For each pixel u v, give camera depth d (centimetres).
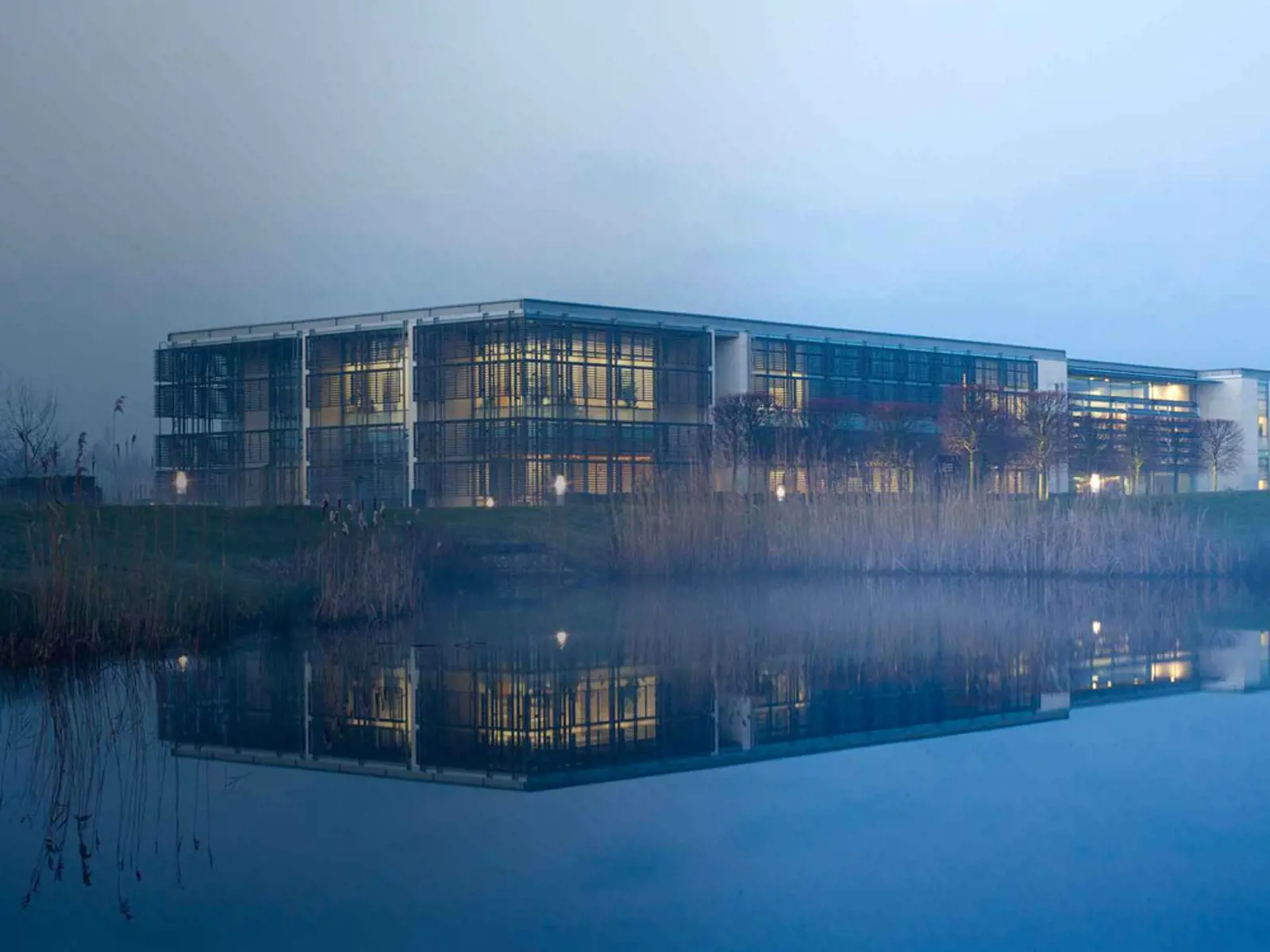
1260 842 1003
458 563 3219
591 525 3950
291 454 6059
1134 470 7131
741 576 3456
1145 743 1373
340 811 1127
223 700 1656
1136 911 857
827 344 6544
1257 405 8619
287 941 821
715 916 855
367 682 1789
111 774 1269
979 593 3050
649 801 1150
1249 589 3103
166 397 6359
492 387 5528
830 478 4512
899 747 1369
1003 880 919
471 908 874
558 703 1638
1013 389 7306
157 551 2580
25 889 920
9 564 2178
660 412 5925
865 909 866
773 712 1577
